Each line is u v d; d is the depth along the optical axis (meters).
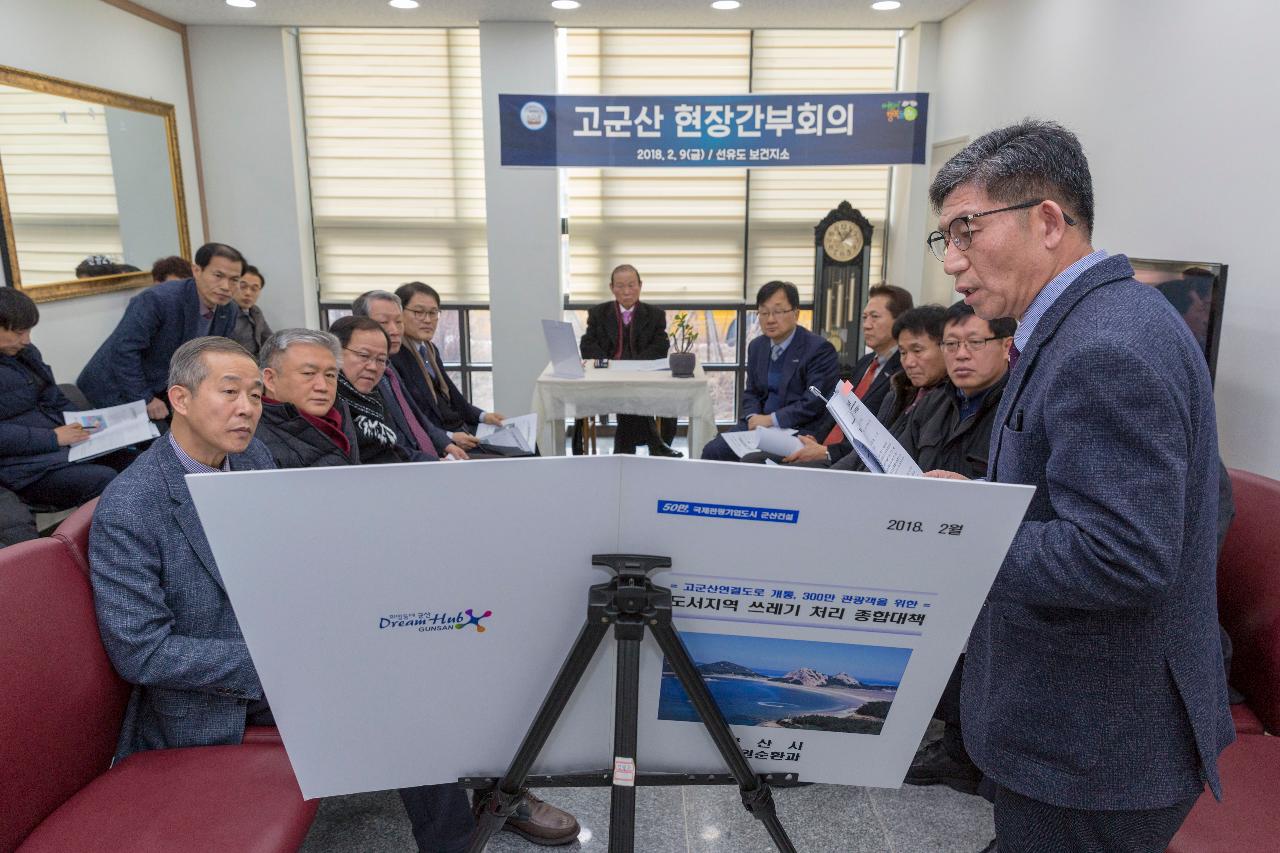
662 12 4.73
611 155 4.65
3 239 3.43
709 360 5.72
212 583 1.45
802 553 0.72
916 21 5.00
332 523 0.69
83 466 3.10
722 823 1.80
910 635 0.77
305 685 0.77
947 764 1.90
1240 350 2.64
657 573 0.74
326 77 5.27
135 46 4.49
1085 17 3.49
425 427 3.00
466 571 0.73
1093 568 0.78
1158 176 3.04
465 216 5.48
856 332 5.04
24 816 1.18
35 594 1.24
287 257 5.32
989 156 0.91
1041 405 0.87
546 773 0.87
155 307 3.66
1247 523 1.48
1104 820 0.94
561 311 5.36
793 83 5.36
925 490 0.69
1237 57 2.62
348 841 1.73
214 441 1.45
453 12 4.72
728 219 5.52
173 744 1.43
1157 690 0.89
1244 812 1.20
